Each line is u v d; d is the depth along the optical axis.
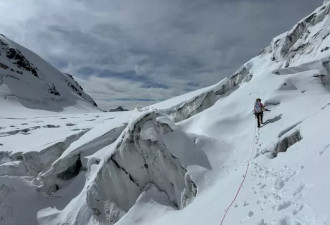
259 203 10.30
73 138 32.59
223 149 18.56
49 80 116.50
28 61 113.94
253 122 20.08
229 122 20.98
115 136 29.06
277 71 24.27
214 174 17.00
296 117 17.67
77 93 129.12
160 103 32.53
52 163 30.08
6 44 113.56
